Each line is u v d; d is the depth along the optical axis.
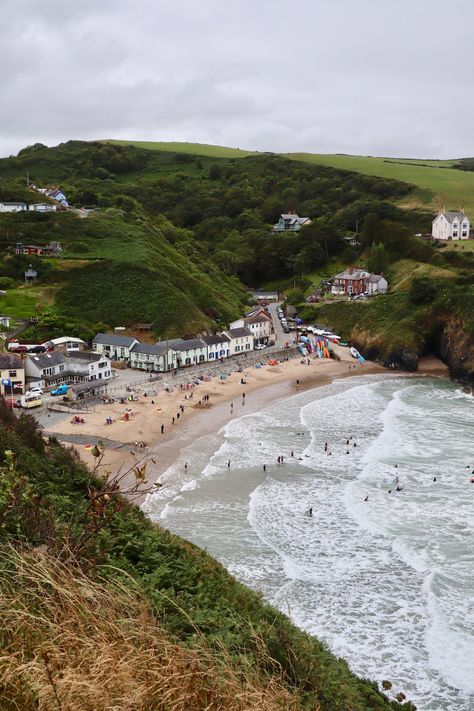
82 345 91.25
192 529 40.12
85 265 108.62
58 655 7.42
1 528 12.44
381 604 31.88
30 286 103.06
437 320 101.50
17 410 65.06
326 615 30.91
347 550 37.41
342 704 14.61
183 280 115.19
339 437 60.91
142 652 8.00
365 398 78.12
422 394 81.31
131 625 8.99
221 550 37.28
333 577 34.34
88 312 101.12
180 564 18.45
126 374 85.38
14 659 7.09
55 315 95.38
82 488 25.38
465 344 92.94
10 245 111.44
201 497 45.66
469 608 31.53
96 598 9.34
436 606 31.56
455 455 54.84
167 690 7.52
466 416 69.00
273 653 14.41
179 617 12.61
